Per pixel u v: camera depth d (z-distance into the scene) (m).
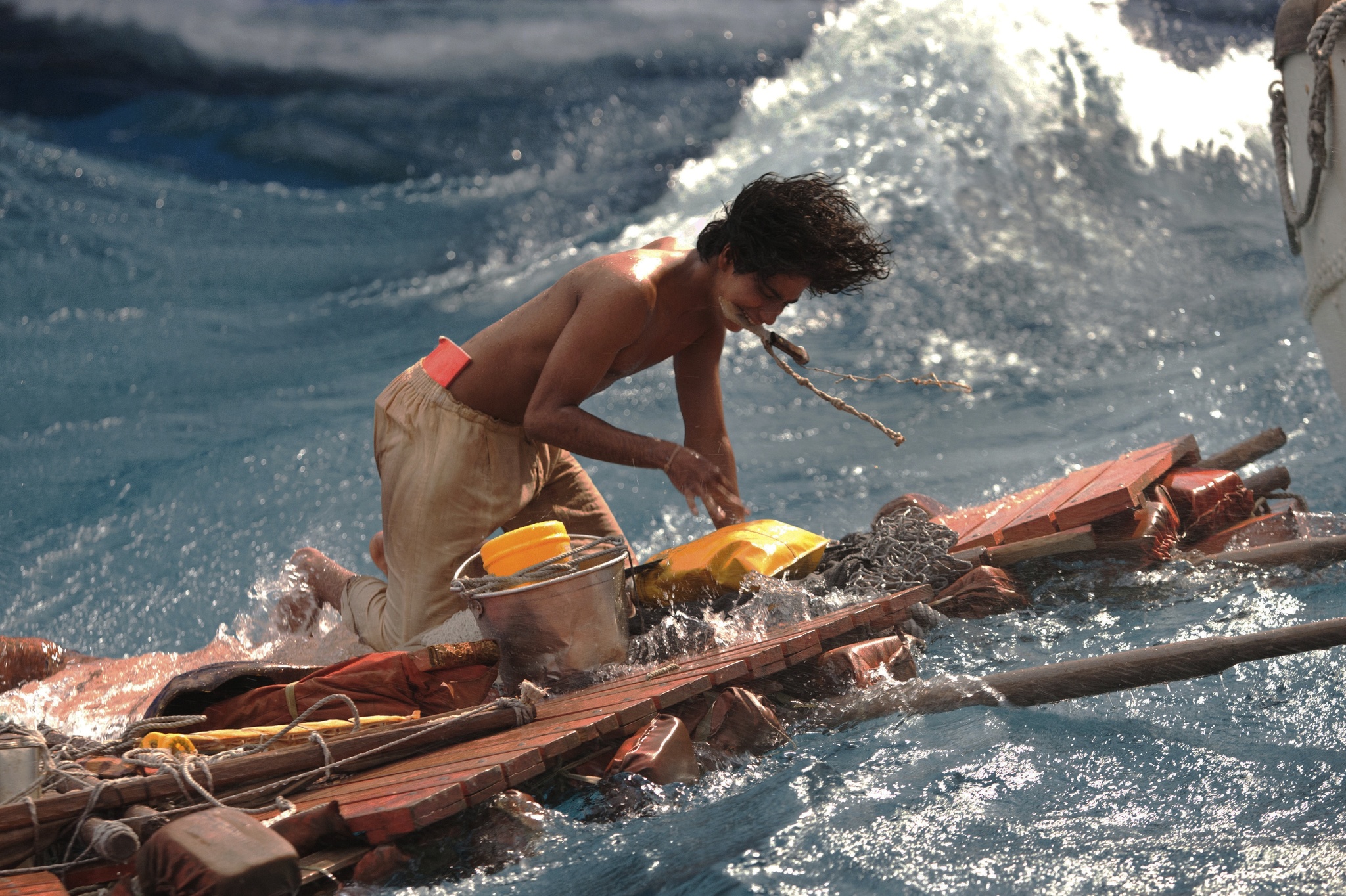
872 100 56.78
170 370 43.78
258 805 11.04
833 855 10.00
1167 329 37.31
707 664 13.25
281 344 47.94
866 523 26.30
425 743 12.27
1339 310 17.73
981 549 16.66
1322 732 11.37
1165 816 10.19
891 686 13.34
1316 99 16.55
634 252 16.02
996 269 43.53
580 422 15.07
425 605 16.58
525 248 64.88
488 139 91.44
